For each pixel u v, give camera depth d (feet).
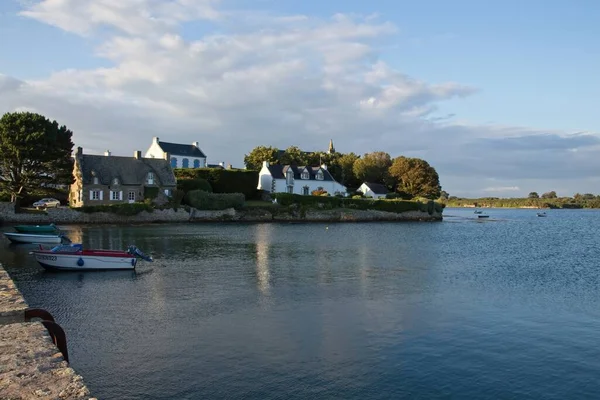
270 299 75.15
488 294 81.00
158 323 60.95
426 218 351.87
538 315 67.10
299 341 54.19
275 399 39.58
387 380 43.68
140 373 44.60
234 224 262.47
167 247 146.41
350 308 69.67
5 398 21.29
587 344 54.39
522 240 195.31
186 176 324.39
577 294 81.66
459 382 43.45
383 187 436.35
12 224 213.87
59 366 25.53
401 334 57.31
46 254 97.60
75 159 267.80
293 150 451.12
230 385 42.11
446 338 55.98
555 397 40.81
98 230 200.85
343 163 465.47
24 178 219.82
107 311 66.95
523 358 49.70
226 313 66.28
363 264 115.14
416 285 88.43
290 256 128.57
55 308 68.54
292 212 302.45
